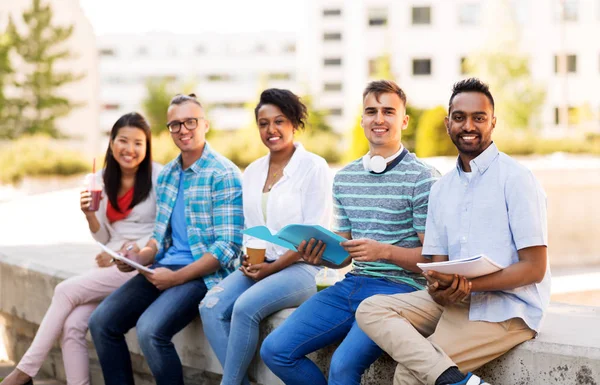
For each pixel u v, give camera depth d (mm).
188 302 3643
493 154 2805
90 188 4094
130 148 4086
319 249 3174
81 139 32469
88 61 40906
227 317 3492
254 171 3713
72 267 4734
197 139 3846
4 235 6535
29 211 8586
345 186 3309
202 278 3740
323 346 3176
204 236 3797
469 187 2818
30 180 22969
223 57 69750
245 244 3658
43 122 29906
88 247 5688
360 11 38656
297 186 3592
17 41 29672
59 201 9648
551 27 36062
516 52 30969
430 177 3109
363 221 3244
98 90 41281
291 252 3488
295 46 69875
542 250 2674
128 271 3852
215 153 3881
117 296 3781
